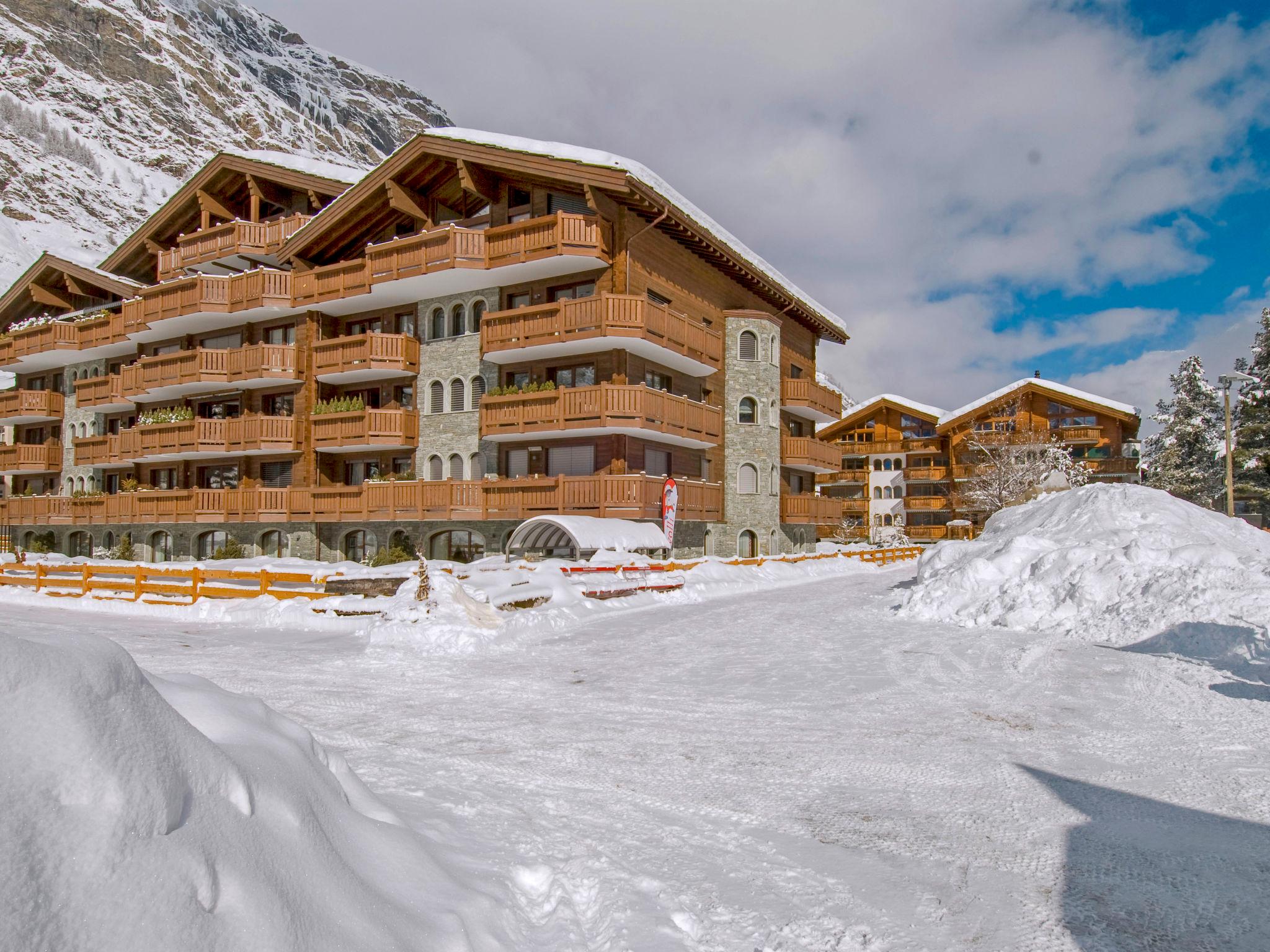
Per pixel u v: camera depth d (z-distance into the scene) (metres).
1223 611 10.29
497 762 6.16
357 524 28.39
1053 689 8.49
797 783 5.71
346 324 29.75
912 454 59.84
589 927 3.59
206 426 29.58
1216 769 5.85
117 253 37.00
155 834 2.07
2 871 1.70
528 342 24.00
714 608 16.56
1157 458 54.88
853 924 3.63
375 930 2.62
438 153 25.31
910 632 12.55
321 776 3.39
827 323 37.06
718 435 28.00
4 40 188.00
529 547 20.61
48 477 40.50
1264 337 44.97
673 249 26.91
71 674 2.15
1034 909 3.79
